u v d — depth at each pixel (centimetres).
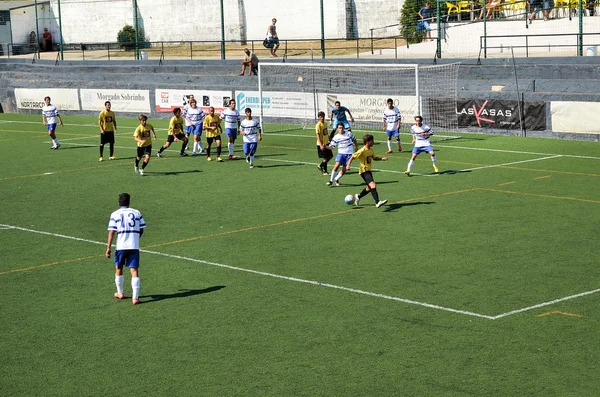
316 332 1462
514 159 3269
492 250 1972
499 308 1562
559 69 4388
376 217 2348
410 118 4188
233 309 1600
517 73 4516
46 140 4309
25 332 1505
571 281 1719
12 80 6131
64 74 6044
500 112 3919
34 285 1802
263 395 1206
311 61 5597
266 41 5931
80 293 1734
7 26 7706
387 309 1575
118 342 1441
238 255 2000
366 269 1847
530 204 2459
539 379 1236
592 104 3634
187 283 1784
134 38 7169
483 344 1382
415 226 2230
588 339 1391
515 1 5272
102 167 3388
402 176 2981
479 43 5219
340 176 2819
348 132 2809
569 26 4931
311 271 1845
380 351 1364
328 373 1280
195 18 7006
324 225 2275
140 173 3180
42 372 1319
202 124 3634
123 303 1658
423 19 5594
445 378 1248
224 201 2642
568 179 2833
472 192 2655
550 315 1516
